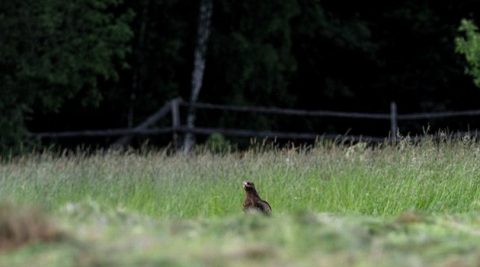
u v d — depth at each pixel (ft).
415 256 63.16
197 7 278.67
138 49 268.82
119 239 65.46
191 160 146.72
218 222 71.87
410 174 126.72
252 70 272.10
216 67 277.44
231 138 268.41
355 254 61.93
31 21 233.14
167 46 268.21
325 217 86.43
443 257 64.13
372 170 127.75
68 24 238.07
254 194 108.78
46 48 236.02
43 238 64.64
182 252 61.11
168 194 124.16
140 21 270.26
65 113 266.36
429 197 122.83
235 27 278.87
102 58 239.71
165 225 71.92
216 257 59.88
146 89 272.51
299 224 68.33
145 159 148.05
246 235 67.00
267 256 60.59
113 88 269.23
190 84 280.10
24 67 231.91
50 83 237.86
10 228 65.16
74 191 125.80
